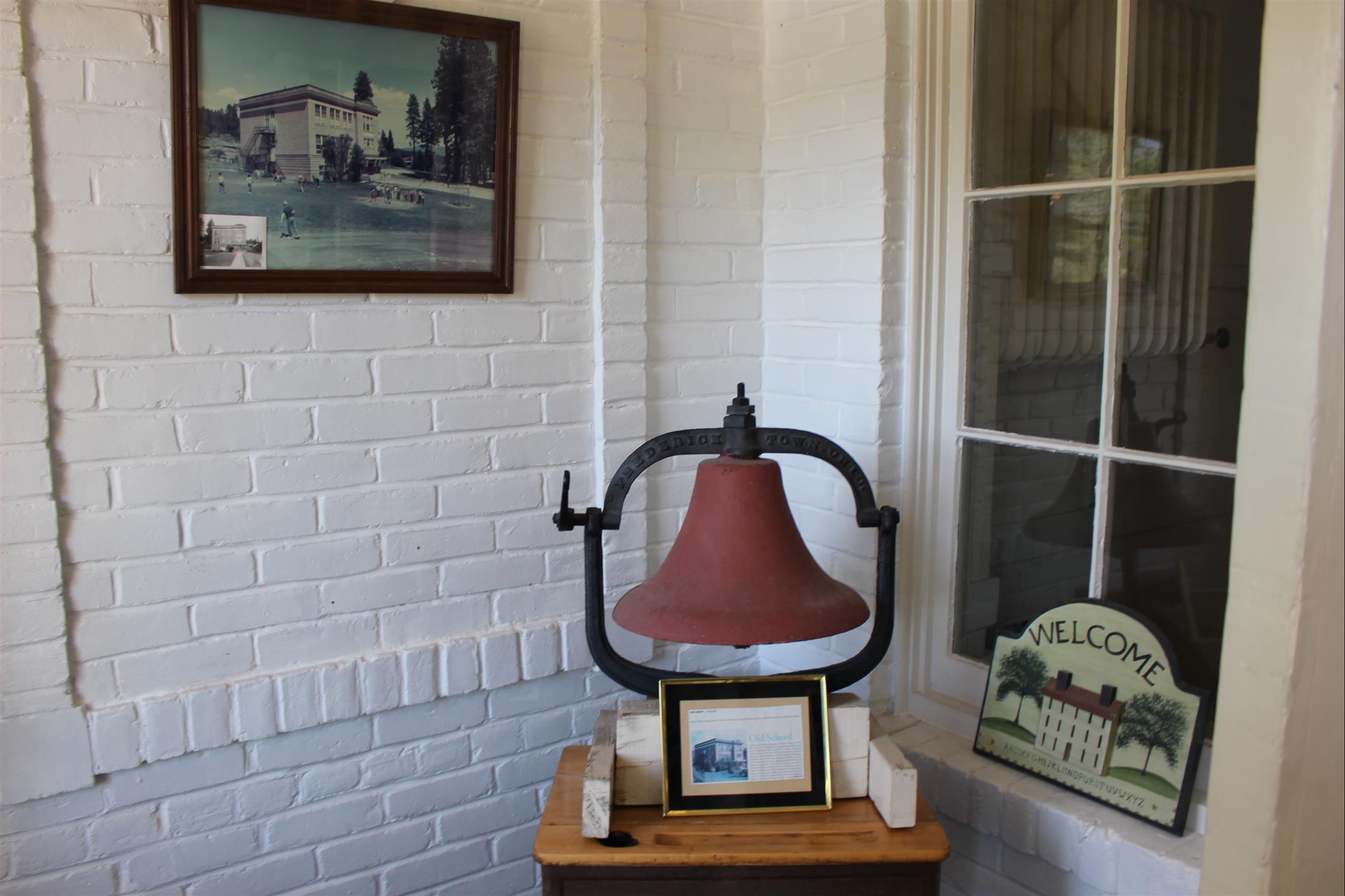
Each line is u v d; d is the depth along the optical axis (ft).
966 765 5.65
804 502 6.93
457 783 6.30
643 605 4.49
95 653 5.13
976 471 6.23
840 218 6.41
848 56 6.23
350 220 5.46
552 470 6.37
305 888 5.90
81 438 4.98
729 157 6.83
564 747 6.65
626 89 6.22
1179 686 4.84
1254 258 3.59
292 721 5.61
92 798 5.23
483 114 5.76
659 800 4.73
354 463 5.71
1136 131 5.20
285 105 5.18
